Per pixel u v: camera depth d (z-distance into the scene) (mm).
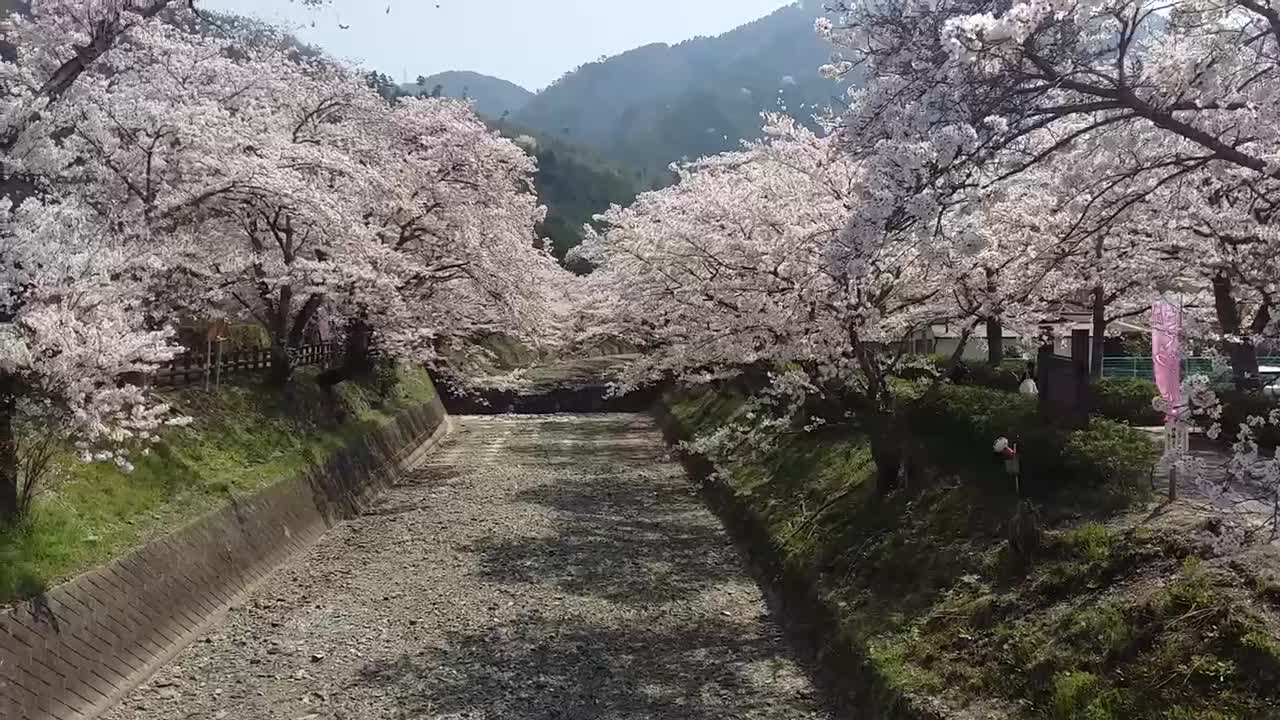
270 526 14156
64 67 10578
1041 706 6461
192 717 8617
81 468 10734
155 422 9945
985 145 6270
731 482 17875
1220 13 6824
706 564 14258
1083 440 9438
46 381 8555
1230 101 6906
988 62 6312
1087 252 10742
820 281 11742
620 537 16219
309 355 23672
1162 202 9648
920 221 6188
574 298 33250
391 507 19516
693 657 10188
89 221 10734
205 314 17141
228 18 14844
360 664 10047
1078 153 8789
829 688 8914
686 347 15500
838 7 7469
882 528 10984
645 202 22734
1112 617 6664
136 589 9656
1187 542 7156
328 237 16531
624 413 42531
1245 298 11211
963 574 8844
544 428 36500
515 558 14719
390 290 19422
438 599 12461
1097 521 8352
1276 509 6066
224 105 17188
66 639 8148
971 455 11047
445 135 22828
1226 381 11773
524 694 9188
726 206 13453
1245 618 5855
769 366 16406
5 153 9492
